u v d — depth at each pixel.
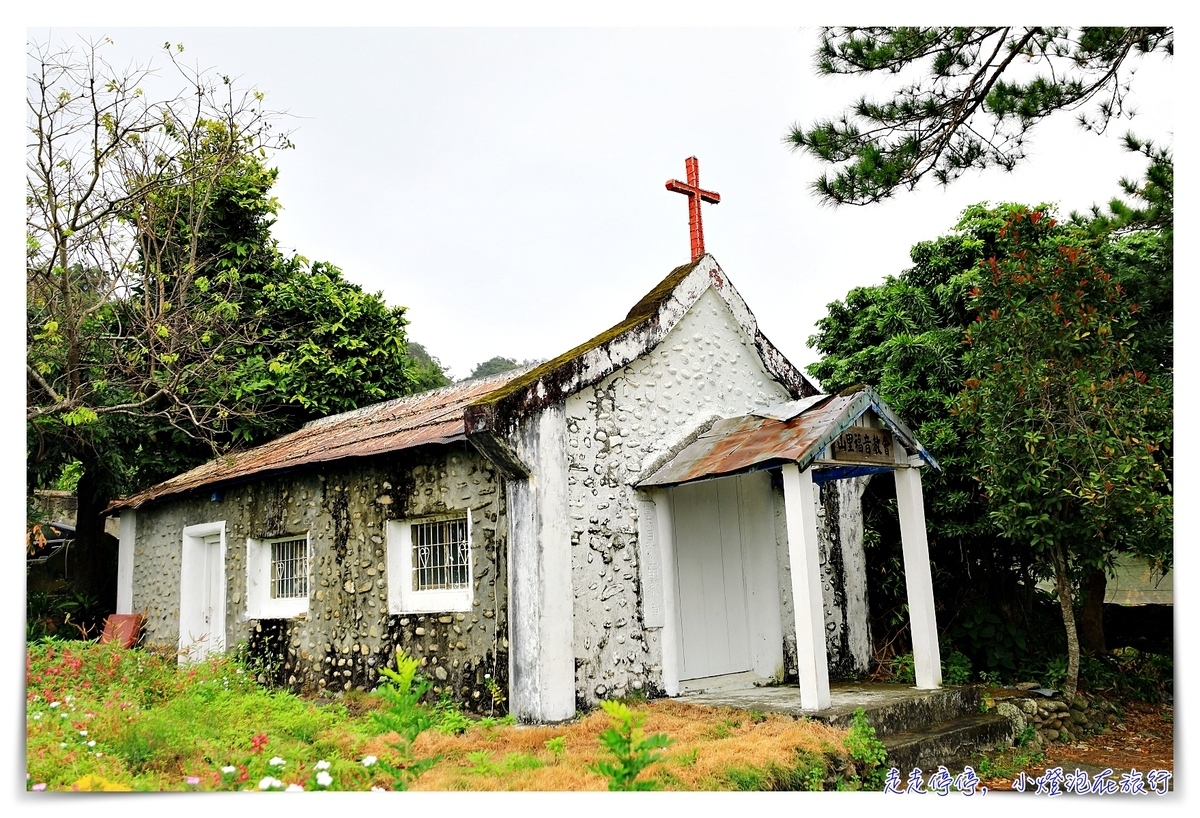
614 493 7.70
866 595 9.86
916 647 7.84
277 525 9.84
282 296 15.41
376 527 8.51
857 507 10.05
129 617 11.96
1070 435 7.45
